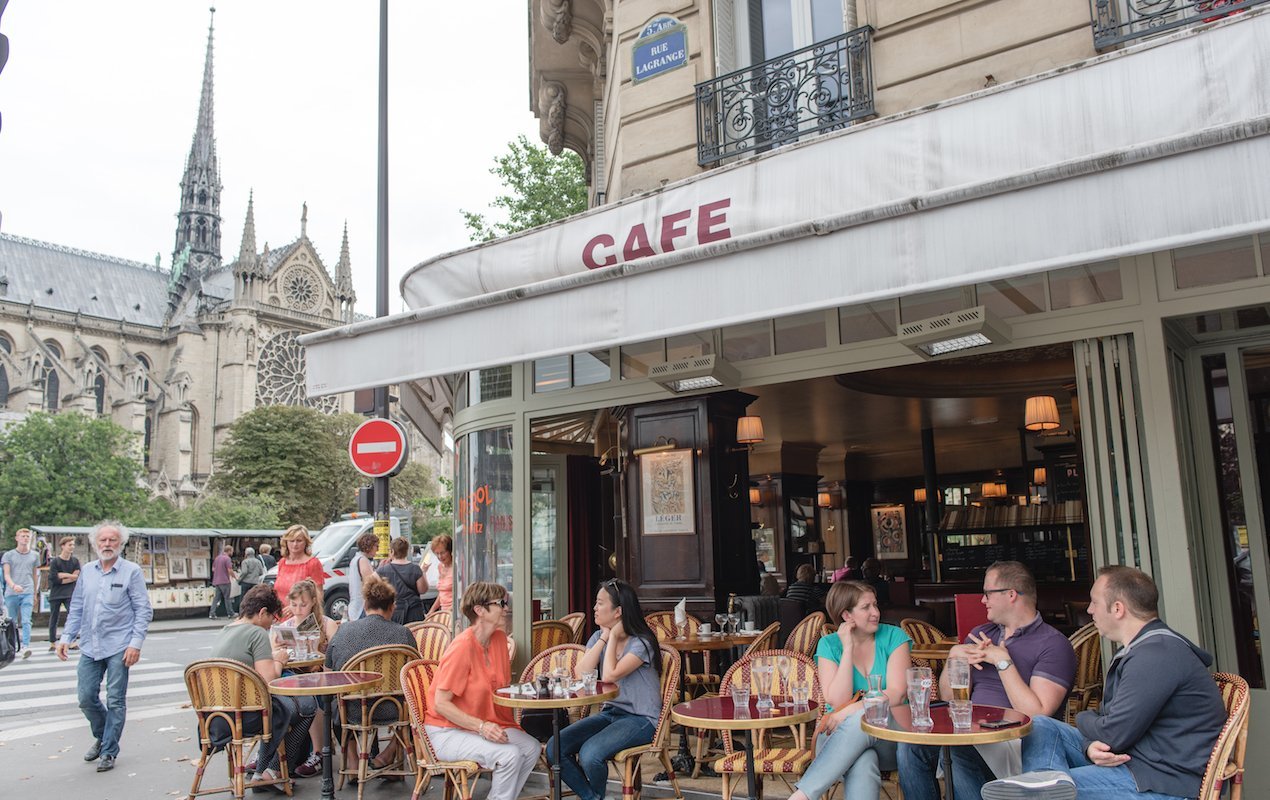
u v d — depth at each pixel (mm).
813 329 5992
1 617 8727
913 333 5094
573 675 5730
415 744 5438
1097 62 4070
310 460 63844
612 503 11172
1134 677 3521
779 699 4770
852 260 4023
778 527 16078
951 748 4117
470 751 4957
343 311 85562
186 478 71188
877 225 3965
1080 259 3480
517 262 5938
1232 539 4855
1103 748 3580
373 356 5926
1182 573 4496
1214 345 5020
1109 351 4867
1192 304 4613
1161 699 3461
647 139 7902
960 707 3564
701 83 7559
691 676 7285
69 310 78875
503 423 7520
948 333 4969
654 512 7586
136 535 25359
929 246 3822
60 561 15734
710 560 7266
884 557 18359
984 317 4852
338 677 5840
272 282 80062
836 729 4273
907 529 18156
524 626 7145
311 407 78438
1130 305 4789
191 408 76250
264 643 6086
